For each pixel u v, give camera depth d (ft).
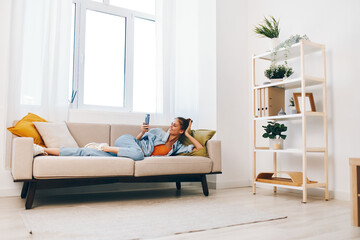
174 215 6.51
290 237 4.91
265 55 10.14
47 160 7.05
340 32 9.30
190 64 12.83
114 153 8.55
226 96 11.78
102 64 11.84
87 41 11.59
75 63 11.10
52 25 10.05
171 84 12.42
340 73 9.23
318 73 9.77
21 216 6.35
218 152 9.58
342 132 9.07
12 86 9.26
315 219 6.25
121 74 12.20
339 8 9.37
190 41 12.91
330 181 9.26
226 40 11.99
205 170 9.23
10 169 8.83
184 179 9.17
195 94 12.84
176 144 9.87
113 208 7.31
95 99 11.60
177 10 12.89
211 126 11.66
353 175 5.83
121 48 12.30
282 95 10.39
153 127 10.71
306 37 9.57
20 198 8.74
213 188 11.30
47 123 8.69
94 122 10.76
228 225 5.66
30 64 9.70
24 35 9.69
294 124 10.50
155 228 5.41
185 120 10.11
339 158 9.09
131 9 12.50
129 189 11.07
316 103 9.80
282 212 6.97
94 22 11.78
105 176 7.74
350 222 5.99
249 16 12.69
